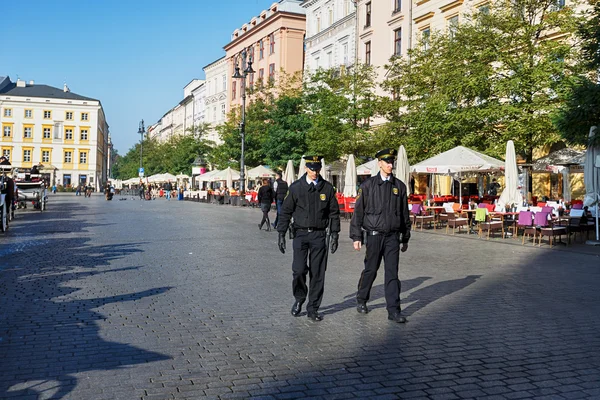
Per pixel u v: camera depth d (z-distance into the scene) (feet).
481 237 54.44
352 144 89.86
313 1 155.63
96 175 308.40
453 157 59.67
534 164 66.74
